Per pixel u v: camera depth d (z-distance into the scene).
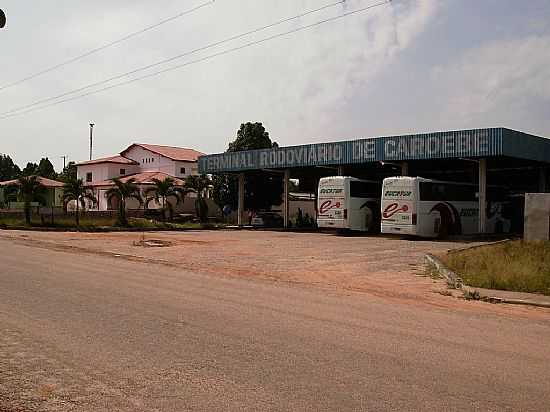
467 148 31.88
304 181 57.78
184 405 5.37
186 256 21.56
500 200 40.25
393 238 34.28
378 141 36.31
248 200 55.75
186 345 7.55
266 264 19.09
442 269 16.59
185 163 65.69
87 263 17.95
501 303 12.00
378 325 9.16
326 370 6.51
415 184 32.53
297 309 10.48
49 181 62.81
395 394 5.72
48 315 9.37
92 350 7.25
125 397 5.59
